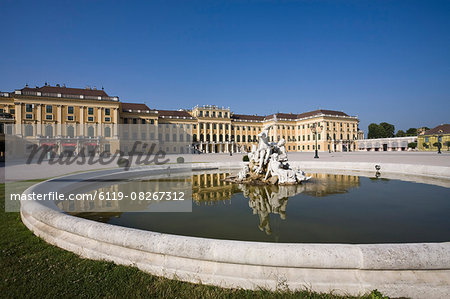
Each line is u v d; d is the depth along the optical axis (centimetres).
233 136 8038
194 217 535
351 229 444
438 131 5731
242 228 458
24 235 412
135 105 6656
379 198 700
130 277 285
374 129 9106
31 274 297
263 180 1020
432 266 250
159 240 296
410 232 427
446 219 498
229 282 268
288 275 262
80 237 354
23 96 4638
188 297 254
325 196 737
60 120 4897
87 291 265
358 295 250
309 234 422
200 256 278
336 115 7656
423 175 1141
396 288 248
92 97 5175
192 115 7919
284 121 8112
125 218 535
